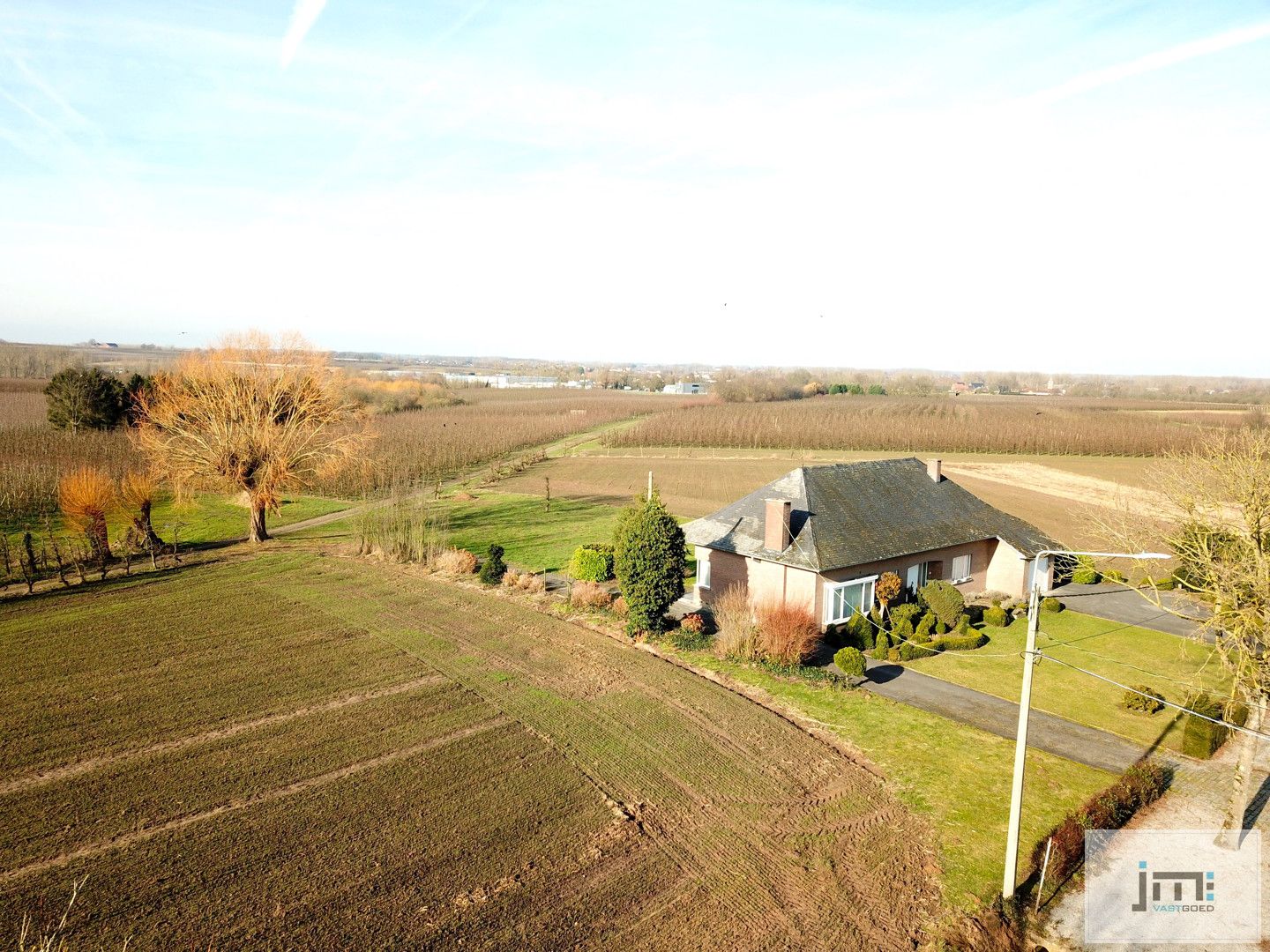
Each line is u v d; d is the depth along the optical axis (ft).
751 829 57.98
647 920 47.96
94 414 235.40
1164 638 102.89
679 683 84.74
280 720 74.38
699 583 116.67
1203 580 73.31
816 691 83.71
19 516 156.25
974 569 122.52
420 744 70.03
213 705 77.46
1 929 46.16
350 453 161.48
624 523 100.12
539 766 66.39
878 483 120.67
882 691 84.64
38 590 117.50
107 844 54.65
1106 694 84.48
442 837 55.98
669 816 59.36
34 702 77.66
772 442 323.57
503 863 53.16
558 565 136.26
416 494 159.84
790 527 105.50
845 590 103.55
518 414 421.18
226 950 44.80
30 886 50.11
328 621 104.22
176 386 150.51
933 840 57.00
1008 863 49.85
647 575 97.45
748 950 45.62
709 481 234.99
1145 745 73.10
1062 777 66.39
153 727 72.54
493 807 60.08
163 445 146.92
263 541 155.74
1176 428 328.70
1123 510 119.34
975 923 47.60
